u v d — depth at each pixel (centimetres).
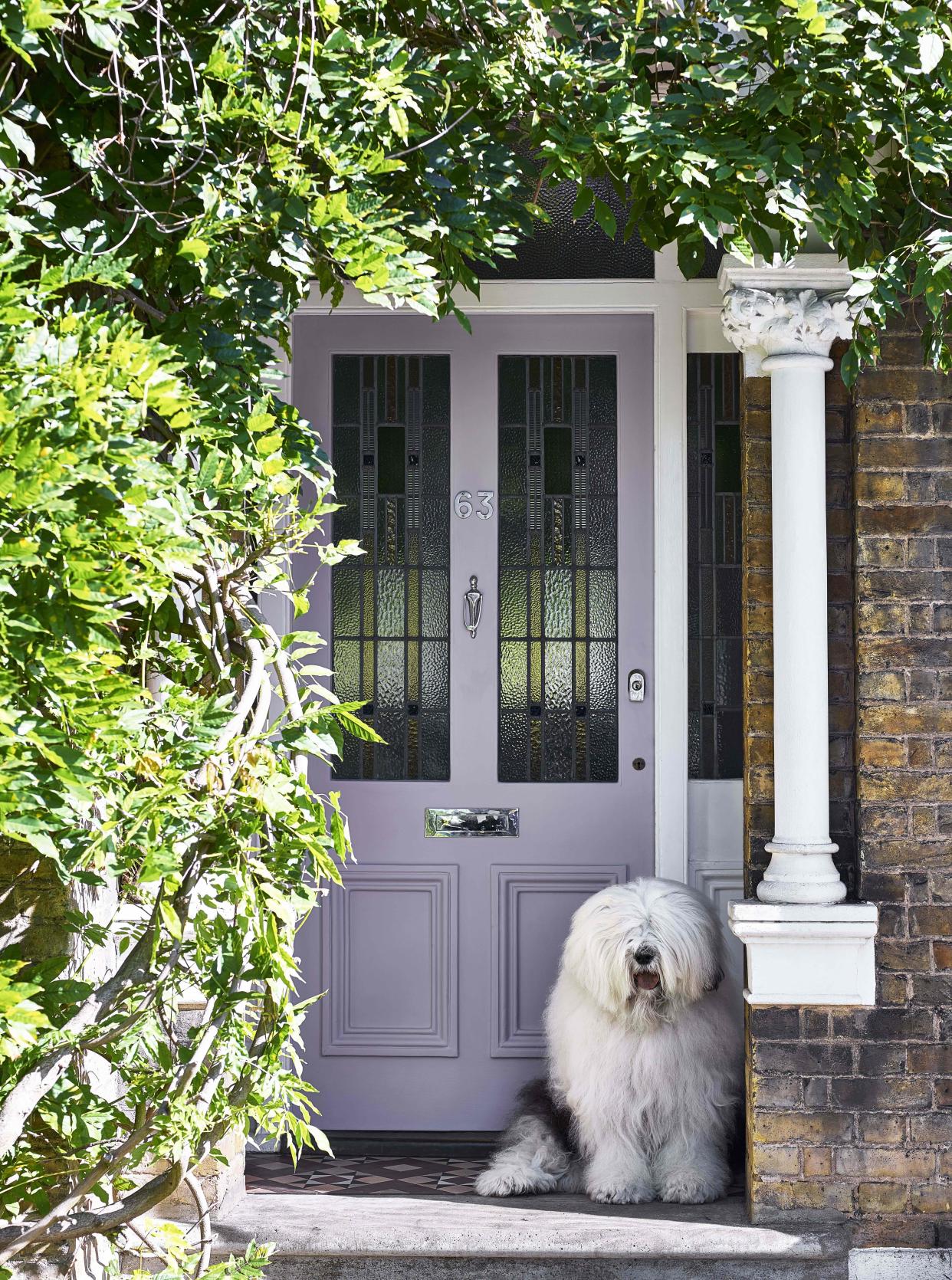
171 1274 203
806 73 243
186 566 175
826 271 359
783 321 358
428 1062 436
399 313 443
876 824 357
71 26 208
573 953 368
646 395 445
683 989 361
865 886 356
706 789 438
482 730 443
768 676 374
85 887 269
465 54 242
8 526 136
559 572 445
